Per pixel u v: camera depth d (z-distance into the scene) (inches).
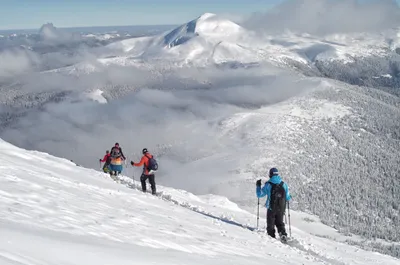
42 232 173.6
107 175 687.7
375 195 5856.3
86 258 146.6
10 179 323.9
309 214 4662.9
